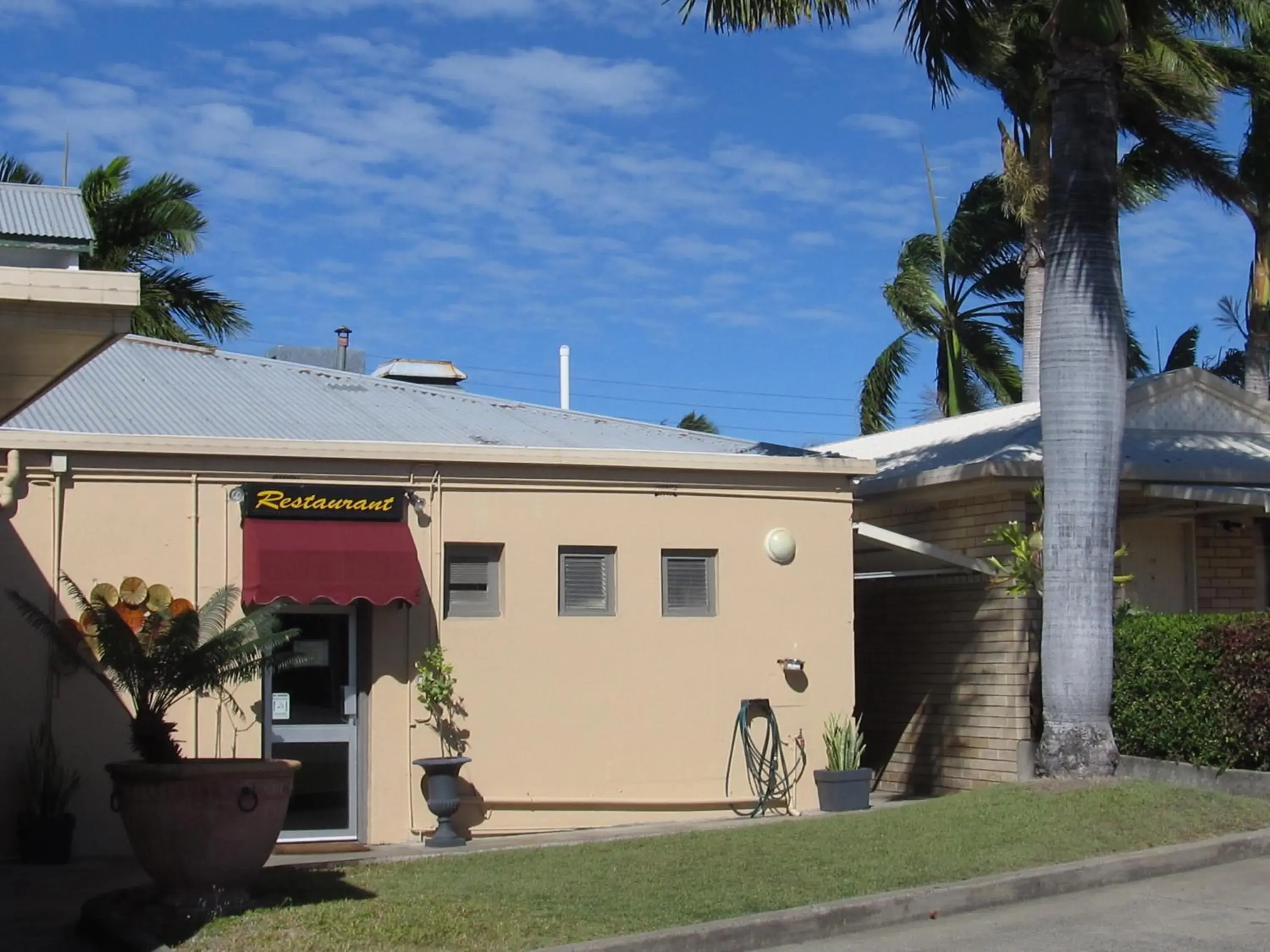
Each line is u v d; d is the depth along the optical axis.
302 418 16.03
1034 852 11.12
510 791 14.62
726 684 15.62
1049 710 14.41
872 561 18.83
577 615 15.15
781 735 15.77
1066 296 14.43
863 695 19.66
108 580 13.49
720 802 15.40
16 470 13.30
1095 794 13.01
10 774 13.02
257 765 9.64
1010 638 16.94
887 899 9.72
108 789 13.22
